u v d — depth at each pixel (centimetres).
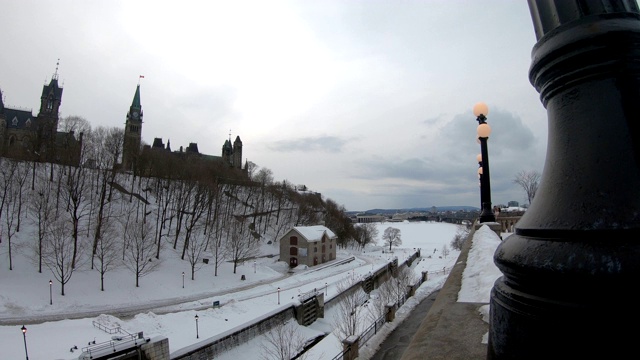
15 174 5956
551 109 164
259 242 7962
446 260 9575
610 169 132
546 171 162
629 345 109
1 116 8738
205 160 11412
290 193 10694
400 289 3353
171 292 4516
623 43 131
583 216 129
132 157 8312
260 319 3153
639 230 117
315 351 2780
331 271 6625
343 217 11875
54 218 4938
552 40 149
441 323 396
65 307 3638
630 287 107
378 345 2128
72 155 6238
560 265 121
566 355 118
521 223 162
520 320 136
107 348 2080
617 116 135
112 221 5678
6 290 3644
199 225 6881
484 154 1421
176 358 2408
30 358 2153
